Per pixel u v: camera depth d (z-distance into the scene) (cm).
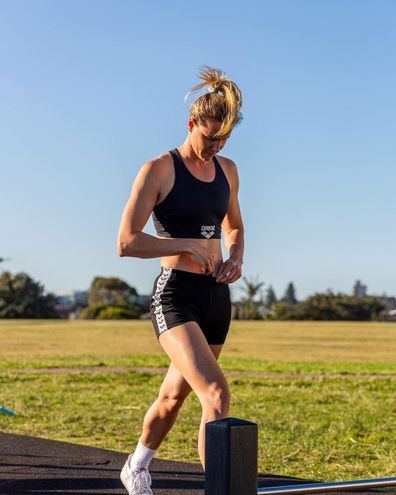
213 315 371
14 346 2467
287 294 10831
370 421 801
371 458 627
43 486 496
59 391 1085
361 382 1197
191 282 365
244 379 1241
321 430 747
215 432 213
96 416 845
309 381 1215
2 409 825
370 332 3731
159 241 353
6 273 6856
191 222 370
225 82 356
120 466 559
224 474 210
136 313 6456
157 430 389
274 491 253
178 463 572
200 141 358
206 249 354
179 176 367
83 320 5825
